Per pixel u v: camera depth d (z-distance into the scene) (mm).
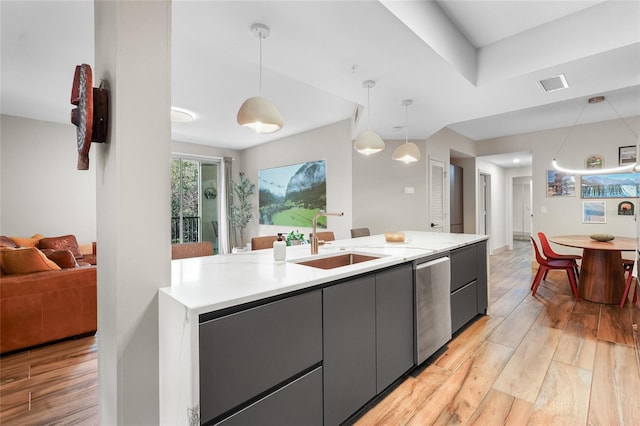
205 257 2059
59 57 2885
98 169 1430
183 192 6695
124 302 1160
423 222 5219
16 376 2119
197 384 983
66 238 4570
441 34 2295
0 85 3545
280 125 2229
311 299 1366
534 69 2504
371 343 1705
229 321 1074
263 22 1884
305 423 1339
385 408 1730
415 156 3201
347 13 1807
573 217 5410
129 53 1161
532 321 3012
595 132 5195
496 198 7871
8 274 2574
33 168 4781
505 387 1916
